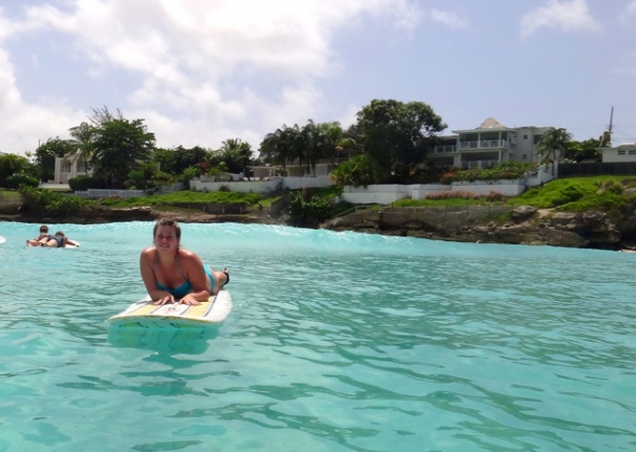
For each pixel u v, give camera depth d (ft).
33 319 19.24
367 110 203.62
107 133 222.28
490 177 161.07
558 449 9.66
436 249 74.13
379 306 24.95
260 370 13.96
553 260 64.08
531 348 17.58
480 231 131.34
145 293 25.93
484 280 38.04
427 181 187.62
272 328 19.16
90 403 11.16
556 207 131.85
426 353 16.47
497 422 10.91
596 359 16.35
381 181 186.91
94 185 221.66
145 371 13.46
